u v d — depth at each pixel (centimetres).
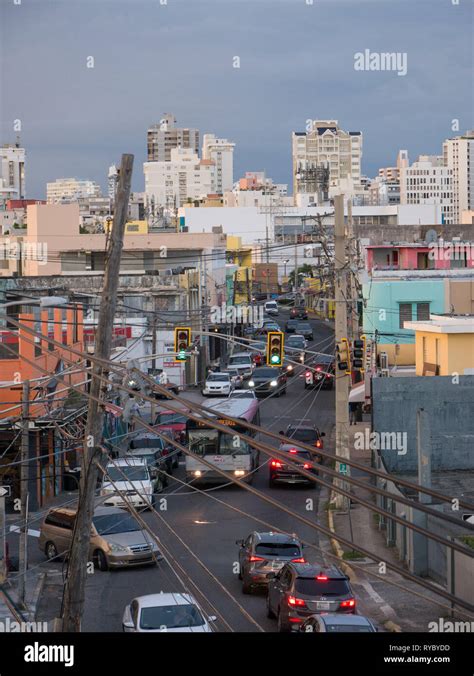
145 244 11394
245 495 4694
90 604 2845
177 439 5544
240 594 2950
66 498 4678
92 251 11244
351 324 6825
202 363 8844
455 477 4838
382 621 2688
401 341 7588
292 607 2414
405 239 12262
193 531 3894
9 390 4381
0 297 5319
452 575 2781
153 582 3111
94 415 1834
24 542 2895
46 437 4462
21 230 16012
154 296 8131
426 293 7594
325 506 4381
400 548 3475
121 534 3359
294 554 2944
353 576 3219
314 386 8494
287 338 10581
